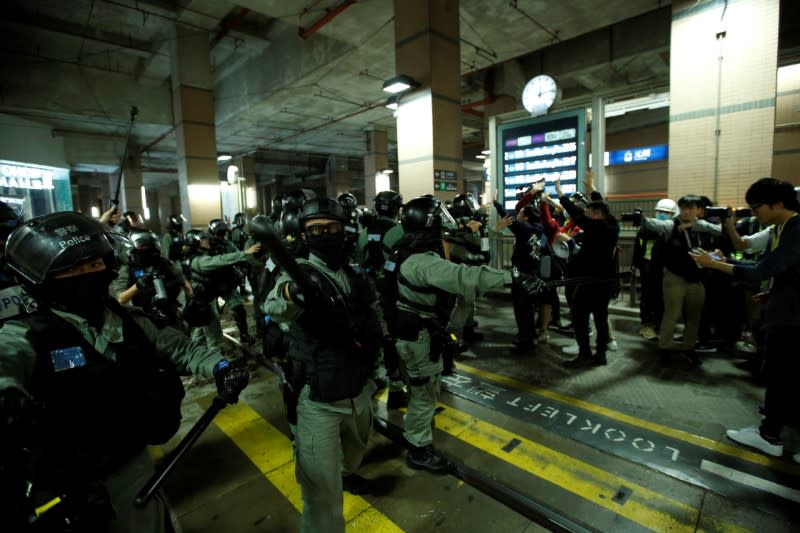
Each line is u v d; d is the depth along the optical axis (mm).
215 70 17188
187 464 2666
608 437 2797
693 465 2459
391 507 2213
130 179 20766
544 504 2174
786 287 2326
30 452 958
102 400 1117
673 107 5562
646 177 16234
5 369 958
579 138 6797
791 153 7906
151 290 3051
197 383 4039
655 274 4516
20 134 10992
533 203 4555
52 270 1076
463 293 2057
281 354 2080
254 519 2170
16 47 12984
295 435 1752
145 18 11758
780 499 2158
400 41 7746
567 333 5211
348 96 15578
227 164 27156
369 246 3910
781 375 2398
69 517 1037
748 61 4973
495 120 7855
